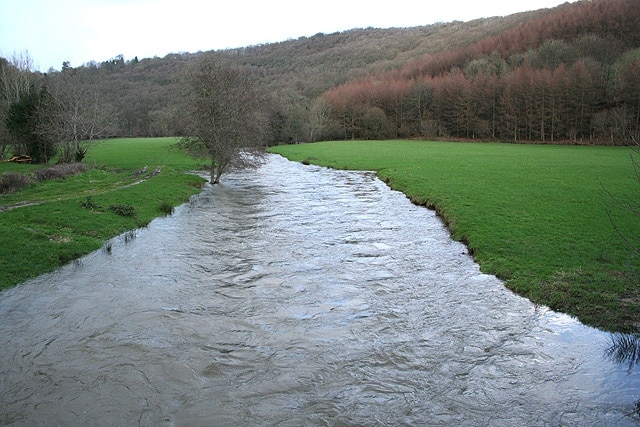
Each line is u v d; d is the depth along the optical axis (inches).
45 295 526.9
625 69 3129.9
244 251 713.6
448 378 360.2
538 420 310.2
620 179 1358.3
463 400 332.5
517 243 690.8
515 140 3540.8
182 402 330.3
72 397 334.3
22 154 1801.2
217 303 506.6
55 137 1696.6
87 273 606.2
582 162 1905.8
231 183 1614.2
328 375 364.8
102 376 361.7
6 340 418.0
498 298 517.0
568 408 322.0
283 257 679.7
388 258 673.6
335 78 6058.1
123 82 5017.2
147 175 1556.3
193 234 831.1
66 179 1358.3
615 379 355.3
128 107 4414.4
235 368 374.6
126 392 341.1
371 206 1119.0
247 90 1568.7
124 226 867.4
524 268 588.7
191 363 381.4
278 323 456.8
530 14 6481.3
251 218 979.3
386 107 4458.7
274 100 3914.9
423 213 1022.4
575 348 402.0
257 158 1662.2
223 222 938.7
